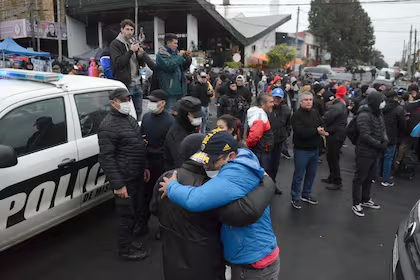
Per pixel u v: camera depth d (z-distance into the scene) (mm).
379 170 6914
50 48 30156
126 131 3311
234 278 2229
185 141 2297
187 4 25125
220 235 2129
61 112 3637
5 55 17875
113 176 3242
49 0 28641
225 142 2008
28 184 3189
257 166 2035
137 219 3736
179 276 2088
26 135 3262
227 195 1893
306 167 5320
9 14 29828
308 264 3678
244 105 7918
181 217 2035
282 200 5543
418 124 6324
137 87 5527
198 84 8234
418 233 2559
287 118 5445
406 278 2322
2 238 3064
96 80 4430
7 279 3201
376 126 4840
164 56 5285
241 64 26859
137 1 25656
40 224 3391
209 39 30016
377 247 4074
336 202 5492
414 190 6148
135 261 3561
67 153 3580
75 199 3748
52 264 3463
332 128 5965
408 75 34250
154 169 3881
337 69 29984
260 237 2141
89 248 3771
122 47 5223
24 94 3338
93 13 28375
